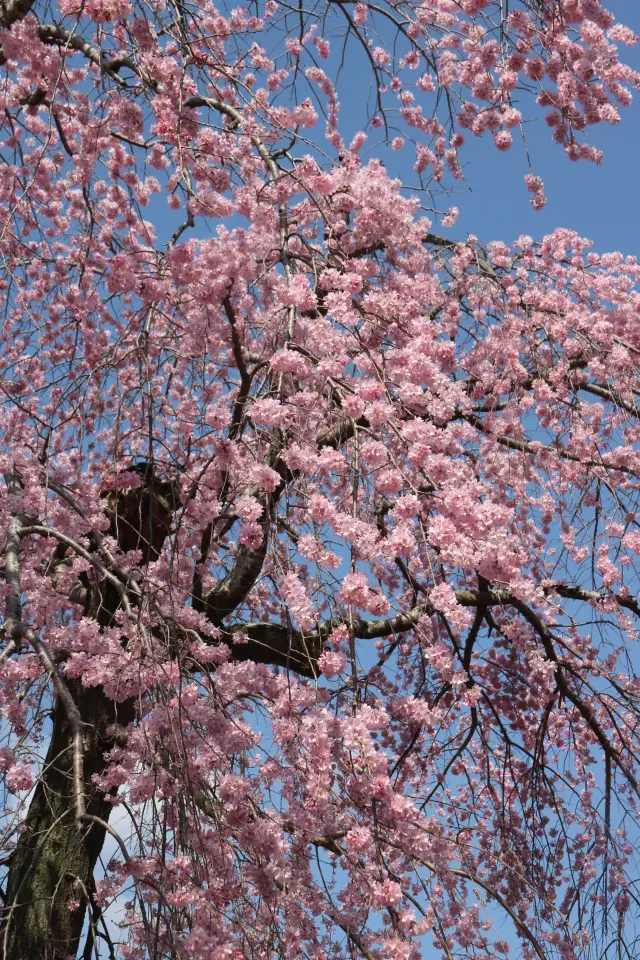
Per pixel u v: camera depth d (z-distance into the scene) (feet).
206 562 19.04
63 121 18.72
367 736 11.46
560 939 20.13
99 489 18.44
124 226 20.99
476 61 19.26
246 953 12.62
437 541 12.24
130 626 15.15
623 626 22.16
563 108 18.75
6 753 13.78
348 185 15.88
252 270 16.16
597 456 22.99
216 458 16.26
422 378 13.56
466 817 22.16
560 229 24.88
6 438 22.95
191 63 16.21
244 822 12.58
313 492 14.64
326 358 13.34
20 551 17.87
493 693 25.12
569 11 18.17
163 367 21.48
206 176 15.28
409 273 20.35
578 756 26.30
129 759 14.37
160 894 11.46
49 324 24.16
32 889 17.02
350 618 11.70
